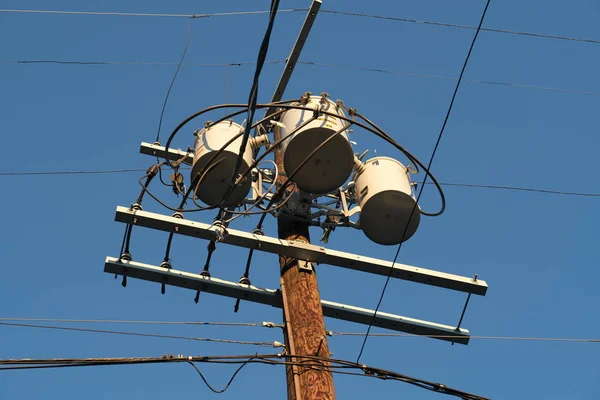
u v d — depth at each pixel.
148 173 9.58
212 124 9.59
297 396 8.16
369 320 9.73
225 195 8.94
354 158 9.72
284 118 9.57
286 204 9.94
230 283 9.55
